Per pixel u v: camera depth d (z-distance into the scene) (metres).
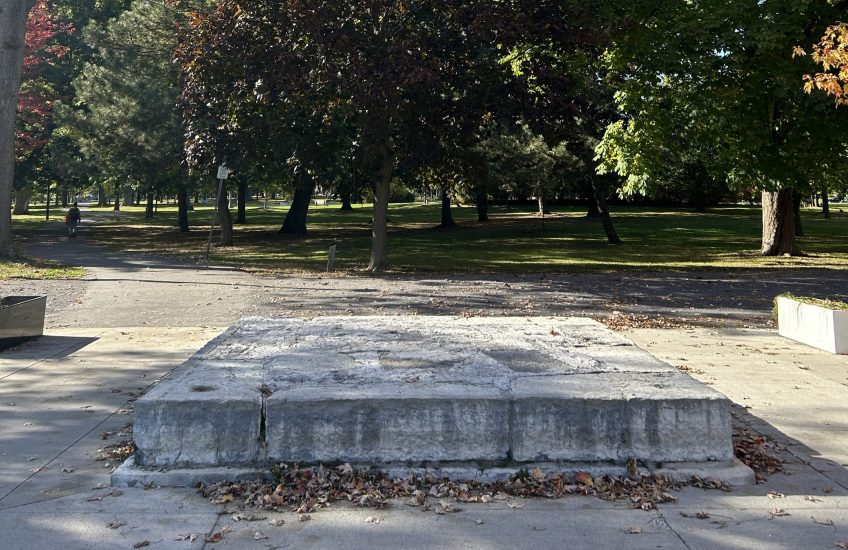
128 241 35.94
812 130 20.47
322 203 111.06
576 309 13.66
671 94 20.09
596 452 5.11
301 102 19.72
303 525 4.35
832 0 19.80
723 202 67.94
